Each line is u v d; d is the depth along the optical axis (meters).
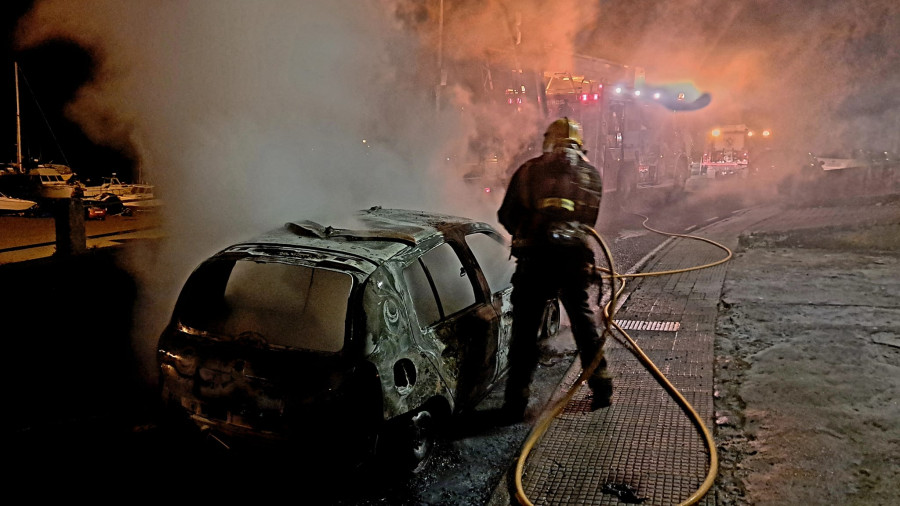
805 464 3.26
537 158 4.13
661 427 3.86
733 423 3.79
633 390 4.43
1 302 7.66
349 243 3.85
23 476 3.65
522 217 4.10
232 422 3.33
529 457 3.63
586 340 4.07
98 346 5.97
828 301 5.98
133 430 4.23
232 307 3.78
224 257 3.71
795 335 5.11
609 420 4.00
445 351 3.82
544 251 3.96
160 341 3.64
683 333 5.49
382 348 3.37
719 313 5.97
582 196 3.98
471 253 4.43
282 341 3.53
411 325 3.61
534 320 4.09
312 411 3.19
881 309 5.59
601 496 3.21
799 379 4.23
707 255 8.93
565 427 3.97
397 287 3.60
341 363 3.24
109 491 3.50
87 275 9.42
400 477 3.61
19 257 11.70
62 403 4.66
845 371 4.29
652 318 6.00
